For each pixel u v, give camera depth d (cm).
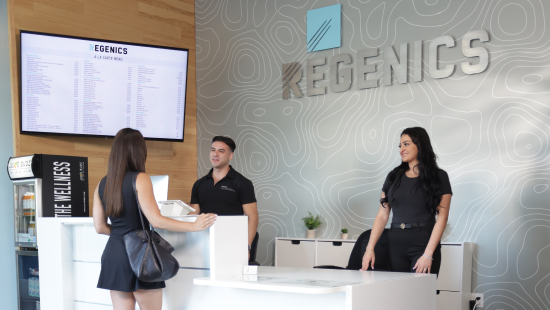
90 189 459
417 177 287
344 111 461
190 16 563
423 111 419
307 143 482
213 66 551
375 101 444
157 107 470
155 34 525
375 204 438
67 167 376
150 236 242
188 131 550
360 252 334
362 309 206
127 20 499
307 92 484
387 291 223
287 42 500
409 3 430
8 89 418
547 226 361
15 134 411
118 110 450
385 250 325
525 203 371
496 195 383
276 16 509
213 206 367
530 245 366
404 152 290
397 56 434
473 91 397
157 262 238
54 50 418
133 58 455
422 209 283
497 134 385
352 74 459
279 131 501
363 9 455
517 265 371
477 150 393
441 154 409
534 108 371
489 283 381
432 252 270
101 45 439
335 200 461
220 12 548
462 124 401
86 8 466
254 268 254
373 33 449
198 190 379
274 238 495
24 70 407
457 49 406
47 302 323
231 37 539
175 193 530
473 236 390
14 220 383
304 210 479
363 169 446
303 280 222
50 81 418
